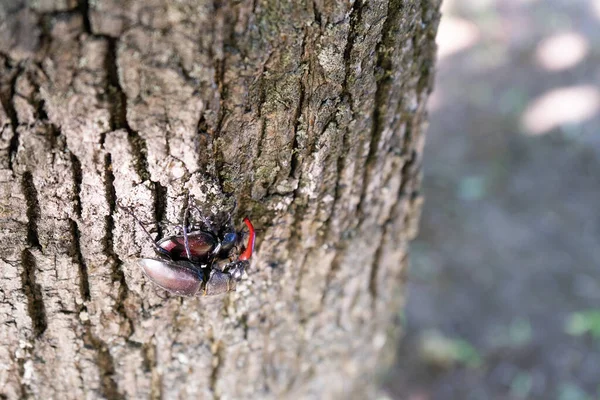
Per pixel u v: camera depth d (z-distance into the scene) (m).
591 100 1.09
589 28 1.24
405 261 0.45
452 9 1.31
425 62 0.36
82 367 0.37
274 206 0.36
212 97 0.31
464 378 0.71
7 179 0.31
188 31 0.29
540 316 0.79
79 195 0.32
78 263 0.34
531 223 0.93
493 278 0.84
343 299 0.42
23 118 0.30
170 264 0.34
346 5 0.31
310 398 0.46
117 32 0.29
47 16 0.29
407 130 0.38
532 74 1.17
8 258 0.33
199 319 0.37
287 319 0.41
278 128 0.33
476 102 1.13
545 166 1.01
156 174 0.32
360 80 0.34
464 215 0.94
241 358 0.40
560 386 0.71
